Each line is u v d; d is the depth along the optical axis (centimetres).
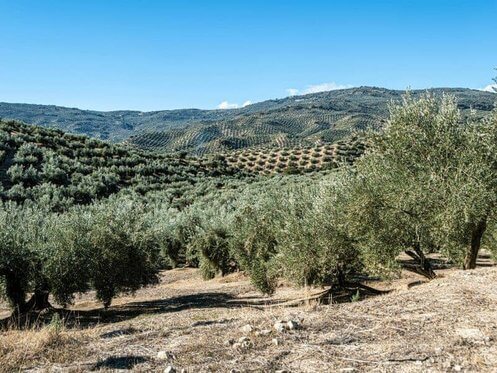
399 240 1395
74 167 5894
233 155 10988
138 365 616
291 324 746
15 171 5078
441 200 1298
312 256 1570
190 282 3048
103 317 1788
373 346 637
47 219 1933
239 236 2231
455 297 886
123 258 1892
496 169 1277
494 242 1572
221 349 664
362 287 1673
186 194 6044
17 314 1739
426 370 538
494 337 638
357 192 1428
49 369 623
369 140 1456
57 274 1742
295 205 1802
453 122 1341
